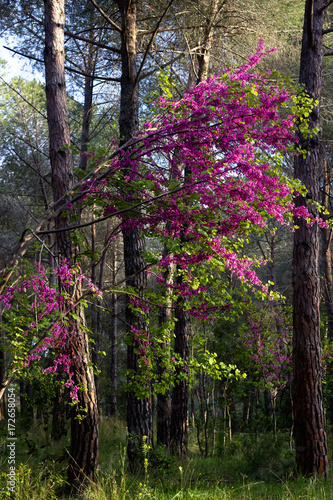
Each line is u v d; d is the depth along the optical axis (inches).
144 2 367.9
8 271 168.6
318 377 279.1
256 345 503.8
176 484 255.1
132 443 304.2
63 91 249.9
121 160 199.3
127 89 329.4
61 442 396.2
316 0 309.6
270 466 293.9
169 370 230.8
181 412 404.5
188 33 390.0
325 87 475.5
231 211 193.3
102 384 781.9
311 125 292.4
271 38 375.9
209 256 205.3
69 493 223.3
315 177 290.0
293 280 291.4
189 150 186.2
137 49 410.0
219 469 318.3
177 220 197.8
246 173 180.1
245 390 615.8
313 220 197.0
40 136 621.9
